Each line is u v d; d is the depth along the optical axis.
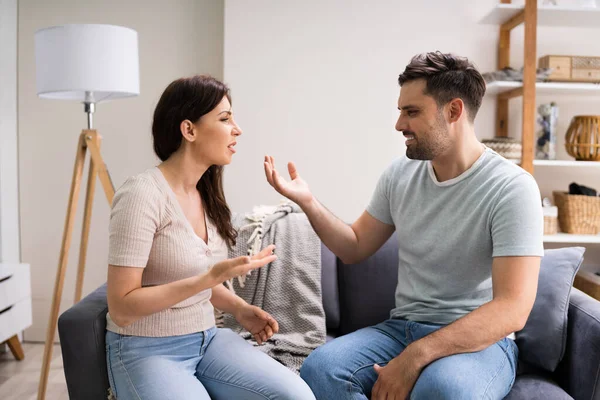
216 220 1.74
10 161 3.21
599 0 2.98
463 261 1.70
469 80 1.68
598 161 3.01
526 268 1.54
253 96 3.15
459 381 1.44
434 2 3.13
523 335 1.82
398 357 1.54
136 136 3.30
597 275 3.03
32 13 3.24
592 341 1.64
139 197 1.50
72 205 2.64
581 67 2.99
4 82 3.12
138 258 1.47
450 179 1.75
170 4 3.24
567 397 1.61
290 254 2.18
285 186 1.83
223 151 1.63
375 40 3.14
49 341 2.52
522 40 3.21
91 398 1.63
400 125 1.73
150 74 3.27
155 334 1.56
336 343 1.73
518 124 3.27
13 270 2.86
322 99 3.15
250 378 1.53
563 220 3.09
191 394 1.46
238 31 3.11
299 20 3.11
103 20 3.25
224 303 1.79
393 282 2.16
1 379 2.76
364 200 3.21
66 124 3.29
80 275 2.78
